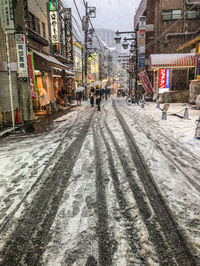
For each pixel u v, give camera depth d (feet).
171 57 67.97
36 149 18.21
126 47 77.51
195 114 39.42
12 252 6.78
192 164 14.35
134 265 6.16
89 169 13.48
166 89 71.15
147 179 11.96
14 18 22.97
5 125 27.78
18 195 10.37
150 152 16.81
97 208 9.13
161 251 6.70
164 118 33.78
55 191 10.72
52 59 50.29
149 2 83.82
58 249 6.85
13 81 29.99
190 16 82.23
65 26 66.74
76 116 40.27
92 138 21.56
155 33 85.25
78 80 114.42
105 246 6.94
